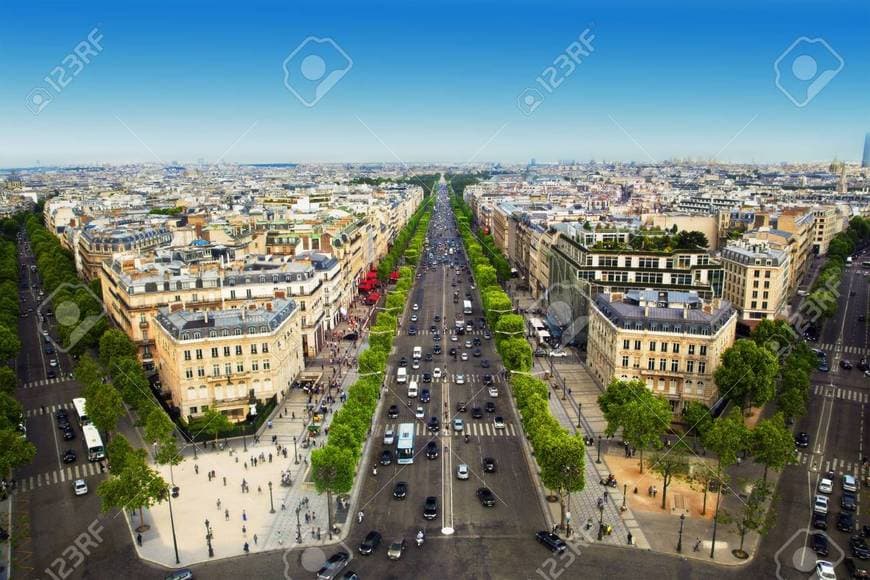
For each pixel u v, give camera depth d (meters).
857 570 180.25
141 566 187.12
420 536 196.38
